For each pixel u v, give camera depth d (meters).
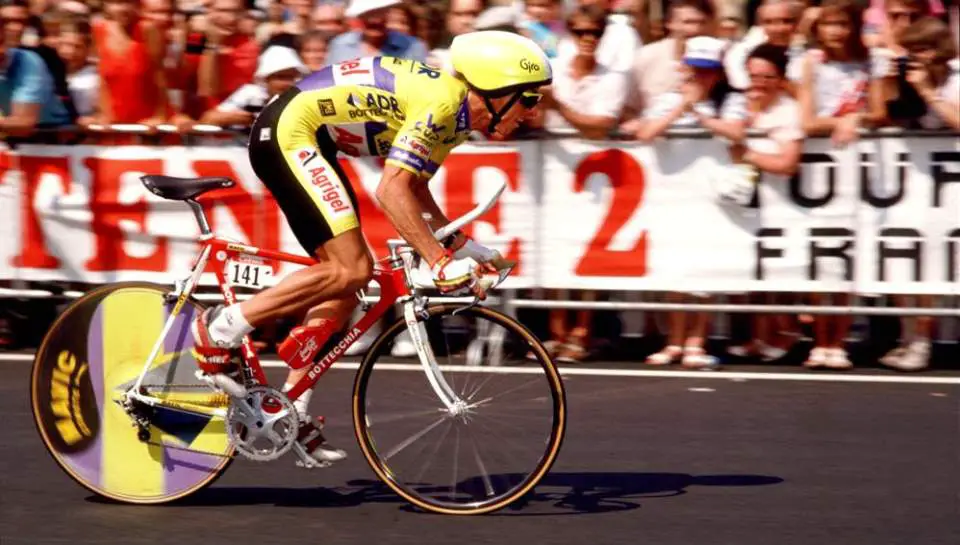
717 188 21.41
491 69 13.48
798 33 22.55
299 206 13.75
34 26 23.81
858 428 17.91
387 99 13.59
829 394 19.89
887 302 21.44
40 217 22.73
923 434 17.59
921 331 21.55
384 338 14.38
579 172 21.73
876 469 15.99
